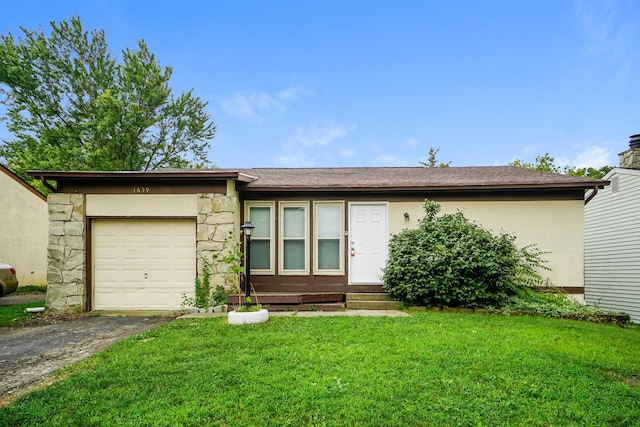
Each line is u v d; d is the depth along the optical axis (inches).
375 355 166.1
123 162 730.8
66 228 303.9
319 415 115.3
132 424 110.5
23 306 347.3
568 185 315.9
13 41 690.8
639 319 394.9
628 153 428.8
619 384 139.9
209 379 141.5
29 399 128.6
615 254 434.9
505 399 126.0
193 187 308.8
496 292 288.2
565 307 288.8
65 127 736.3
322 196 341.4
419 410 118.1
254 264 341.4
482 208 335.3
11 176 503.2
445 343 184.5
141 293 309.3
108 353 178.4
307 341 189.9
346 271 337.7
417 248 294.4
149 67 737.6
